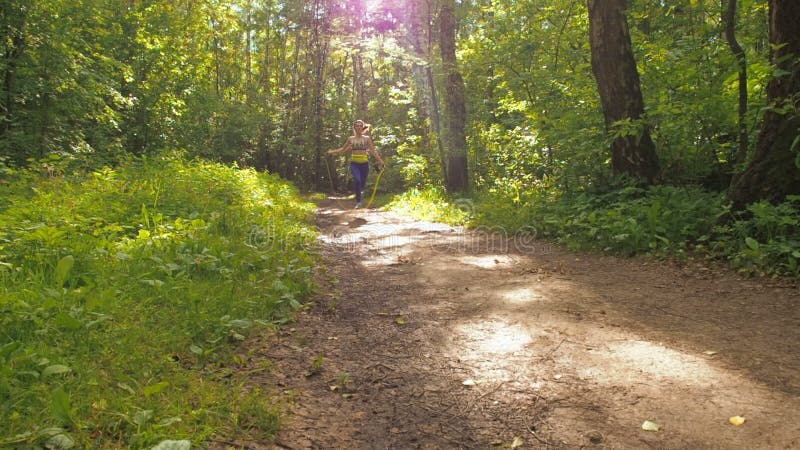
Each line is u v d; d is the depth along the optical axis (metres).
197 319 3.45
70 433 2.09
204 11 25.59
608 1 7.96
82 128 13.52
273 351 3.35
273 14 30.62
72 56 12.49
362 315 4.17
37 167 8.73
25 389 2.35
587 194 8.20
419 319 4.05
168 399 2.45
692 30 8.48
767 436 2.21
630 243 5.98
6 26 10.96
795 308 3.81
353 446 2.27
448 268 5.80
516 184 12.18
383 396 2.77
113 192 7.00
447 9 13.91
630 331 3.57
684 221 5.97
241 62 33.41
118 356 2.80
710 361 3.00
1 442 1.93
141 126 18.23
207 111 22.36
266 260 5.16
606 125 8.30
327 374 3.03
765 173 5.48
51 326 3.01
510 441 2.31
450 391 2.82
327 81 31.67
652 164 7.94
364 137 12.88
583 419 2.45
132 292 3.76
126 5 18.98
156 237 5.08
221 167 12.15
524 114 13.21
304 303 4.42
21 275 3.76
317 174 29.86
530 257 6.27
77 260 4.10
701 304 4.09
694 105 7.47
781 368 2.85
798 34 5.33
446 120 14.47
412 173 17.95
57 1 11.87
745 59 7.09
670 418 2.41
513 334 3.62
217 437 2.23
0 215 5.04
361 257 6.51
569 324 3.76
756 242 4.84
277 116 30.02
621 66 7.99
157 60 19.00
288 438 2.30
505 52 12.03
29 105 11.95
